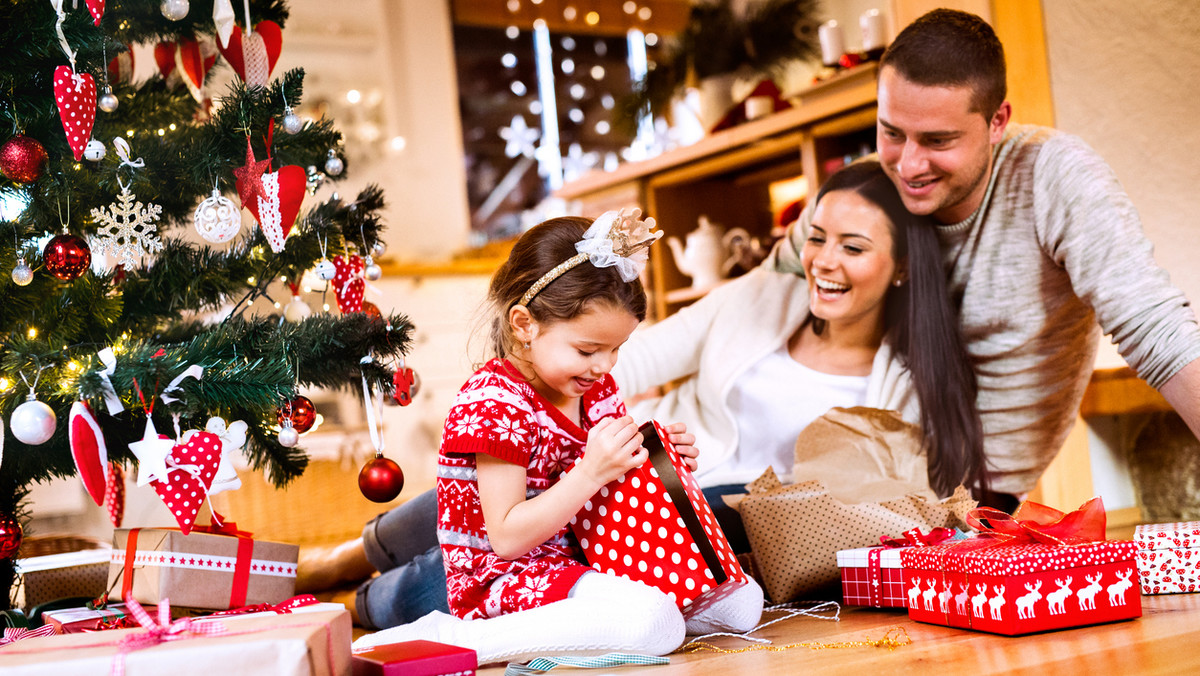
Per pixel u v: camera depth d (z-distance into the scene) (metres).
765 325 1.89
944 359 1.71
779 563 1.46
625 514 1.19
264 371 1.27
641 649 1.09
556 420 1.22
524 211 4.64
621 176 2.85
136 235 1.32
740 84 2.83
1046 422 1.70
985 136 1.65
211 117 1.46
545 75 4.67
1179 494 1.92
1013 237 1.66
